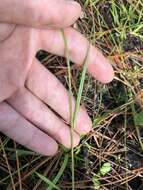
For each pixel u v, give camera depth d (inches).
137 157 8.5
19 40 7.6
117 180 8.4
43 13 7.1
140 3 8.8
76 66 8.6
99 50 8.7
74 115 7.5
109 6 8.9
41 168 8.5
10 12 7.1
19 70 7.6
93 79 8.7
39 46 7.8
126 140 8.6
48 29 7.5
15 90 7.7
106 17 8.9
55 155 8.4
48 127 7.9
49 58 8.7
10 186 8.3
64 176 8.4
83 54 7.7
